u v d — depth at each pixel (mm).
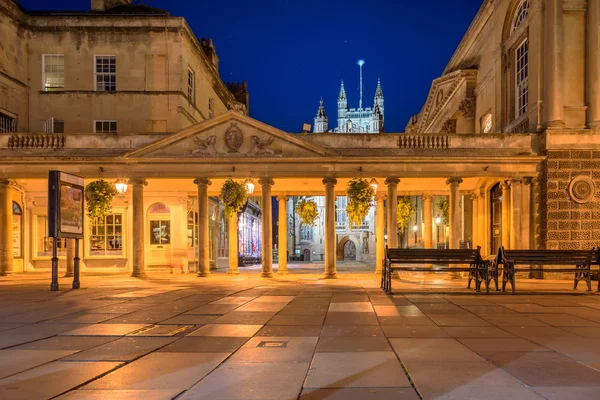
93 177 23203
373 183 22516
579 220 22031
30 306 12188
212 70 37438
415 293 14781
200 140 23156
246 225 51094
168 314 10516
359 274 26469
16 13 29469
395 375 5469
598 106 22031
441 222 38219
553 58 22125
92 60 30531
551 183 22156
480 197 27500
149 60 30531
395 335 7934
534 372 5531
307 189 28078
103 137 23578
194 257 29422
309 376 5441
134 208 23219
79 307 11875
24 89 29875
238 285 18281
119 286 18156
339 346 7086
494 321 9359
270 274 22953
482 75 31328
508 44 26938
